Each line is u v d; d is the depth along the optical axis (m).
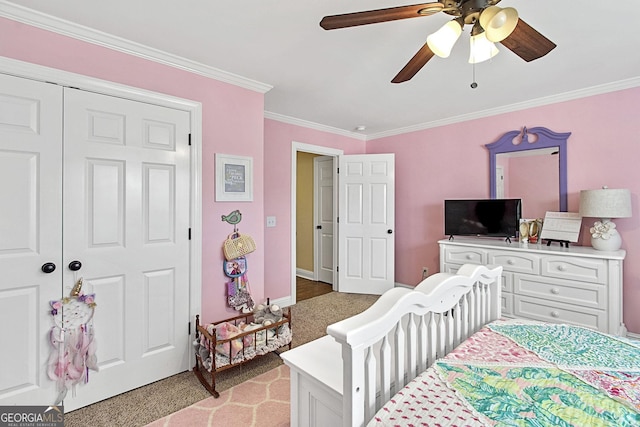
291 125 3.77
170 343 2.16
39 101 1.68
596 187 2.76
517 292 2.80
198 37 1.91
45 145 1.70
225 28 1.81
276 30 1.83
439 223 3.87
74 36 1.79
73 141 1.78
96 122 1.86
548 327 1.57
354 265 4.26
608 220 2.64
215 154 2.39
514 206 3.09
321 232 5.01
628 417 0.89
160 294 2.11
